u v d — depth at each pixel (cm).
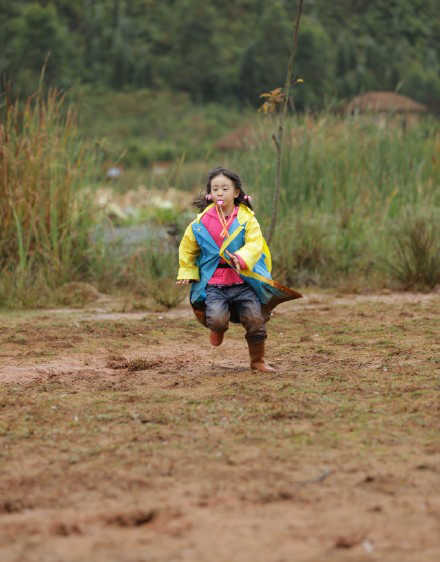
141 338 982
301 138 1767
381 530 384
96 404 643
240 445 523
